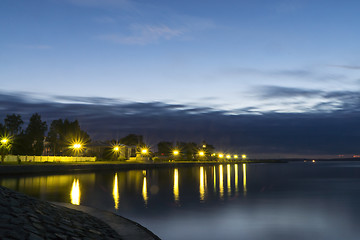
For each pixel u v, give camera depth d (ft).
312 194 106.22
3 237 24.75
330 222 59.31
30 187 98.94
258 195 100.17
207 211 67.87
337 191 117.19
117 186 114.73
